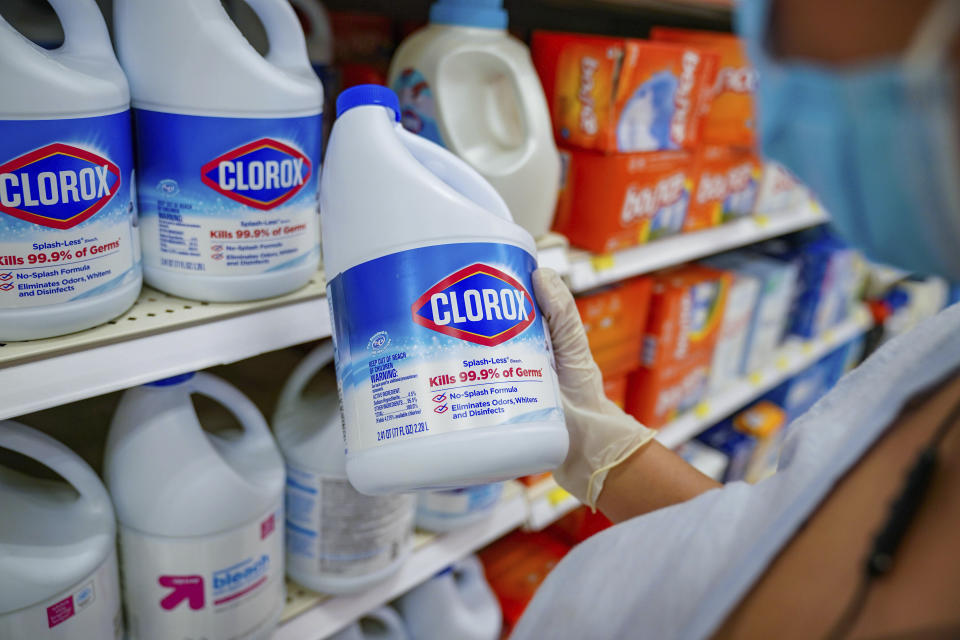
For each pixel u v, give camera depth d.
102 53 0.74
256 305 0.89
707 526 0.61
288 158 0.83
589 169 1.32
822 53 0.42
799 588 0.50
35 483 0.89
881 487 0.51
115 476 0.91
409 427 0.63
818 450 0.59
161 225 0.83
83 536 0.85
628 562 0.65
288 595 1.18
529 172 1.15
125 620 1.00
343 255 0.66
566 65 1.30
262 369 1.30
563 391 0.91
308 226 0.90
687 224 1.57
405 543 1.22
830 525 0.52
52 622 0.81
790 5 0.42
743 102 1.54
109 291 0.77
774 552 0.53
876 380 0.61
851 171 0.46
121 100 0.73
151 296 0.88
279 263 0.87
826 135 0.45
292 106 0.81
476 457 0.63
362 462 0.65
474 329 0.63
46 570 0.79
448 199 0.63
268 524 0.99
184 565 0.92
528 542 1.90
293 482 1.09
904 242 0.48
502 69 1.13
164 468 0.89
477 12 1.12
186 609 0.95
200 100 0.77
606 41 1.24
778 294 2.11
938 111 0.39
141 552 0.92
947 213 0.43
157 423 0.89
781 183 1.85
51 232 0.70
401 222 0.63
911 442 0.51
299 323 0.93
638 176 1.34
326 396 1.11
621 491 0.90
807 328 2.37
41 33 0.90
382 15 1.42
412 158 0.65
